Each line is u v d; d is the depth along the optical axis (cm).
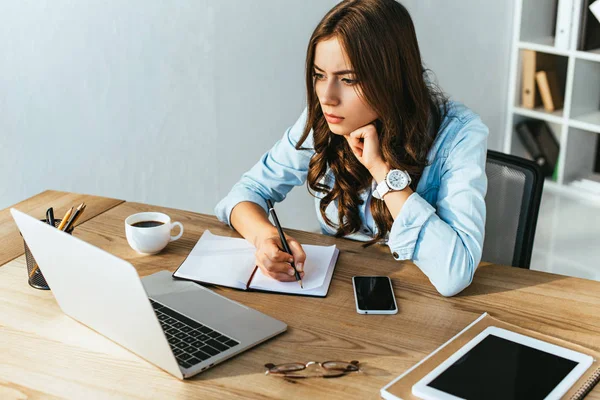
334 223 173
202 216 172
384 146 144
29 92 247
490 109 387
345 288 138
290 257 141
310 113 156
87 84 260
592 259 309
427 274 138
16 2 235
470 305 131
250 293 136
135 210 174
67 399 106
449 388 103
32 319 129
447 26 348
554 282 139
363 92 138
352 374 110
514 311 128
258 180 176
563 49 355
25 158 254
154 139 283
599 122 356
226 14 285
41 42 244
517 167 163
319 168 163
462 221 142
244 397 105
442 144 154
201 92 289
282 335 122
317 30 137
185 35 277
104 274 106
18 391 108
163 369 112
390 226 154
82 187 270
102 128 268
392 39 136
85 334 124
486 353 112
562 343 116
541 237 330
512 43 379
